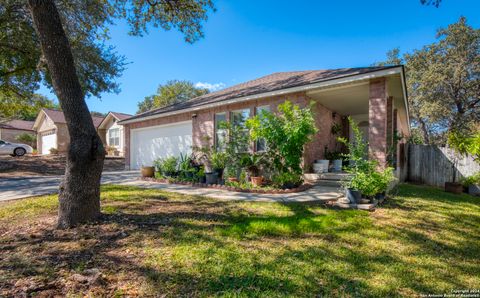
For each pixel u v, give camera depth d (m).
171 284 2.32
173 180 8.74
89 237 3.41
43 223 4.04
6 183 8.98
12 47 10.66
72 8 8.71
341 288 2.31
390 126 8.43
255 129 7.54
